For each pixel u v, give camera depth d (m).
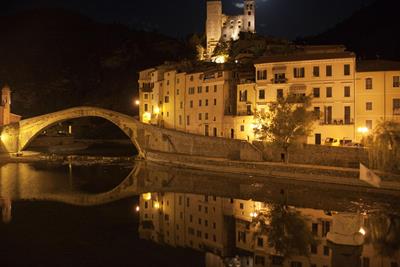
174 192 60.12
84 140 171.12
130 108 192.38
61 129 173.75
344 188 59.69
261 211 48.34
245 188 62.00
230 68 100.25
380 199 53.03
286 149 72.69
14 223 41.69
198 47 183.38
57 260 31.67
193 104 103.94
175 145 93.56
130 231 40.16
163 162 90.00
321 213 46.53
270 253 34.38
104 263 31.45
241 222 44.31
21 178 71.06
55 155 109.94
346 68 77.56
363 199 53.22
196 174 76.12
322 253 34.06
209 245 36.75
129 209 49.44
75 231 39.47
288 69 82.50
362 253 33.56
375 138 61.53
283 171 68.25
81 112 106.25
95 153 119.56
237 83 97.19
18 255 32.53
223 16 172.00
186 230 41.34
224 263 32.00
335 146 68.62
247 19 167.75
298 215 46.00
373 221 42.75
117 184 66.62
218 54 147.88
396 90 74.62
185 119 106.75
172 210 49.69
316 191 58.31
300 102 76.25
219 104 96.31
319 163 70.12
